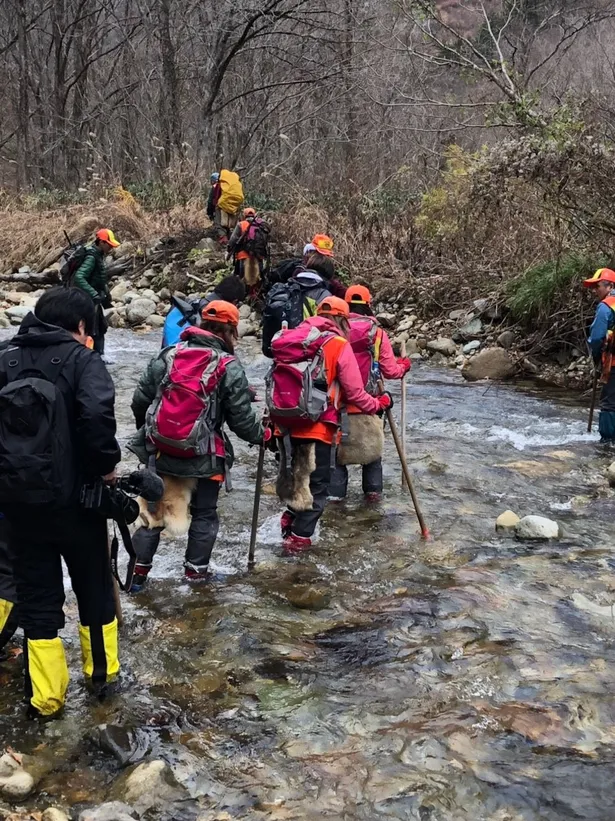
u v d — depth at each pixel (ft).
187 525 15.28
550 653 13.19
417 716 11.50
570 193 35.70
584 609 14.80
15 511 10.65
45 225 64.39
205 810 9.62
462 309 43.91
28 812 9.57
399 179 66.23
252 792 9.91
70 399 10.59
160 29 75.25
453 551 17.67
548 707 11.66
